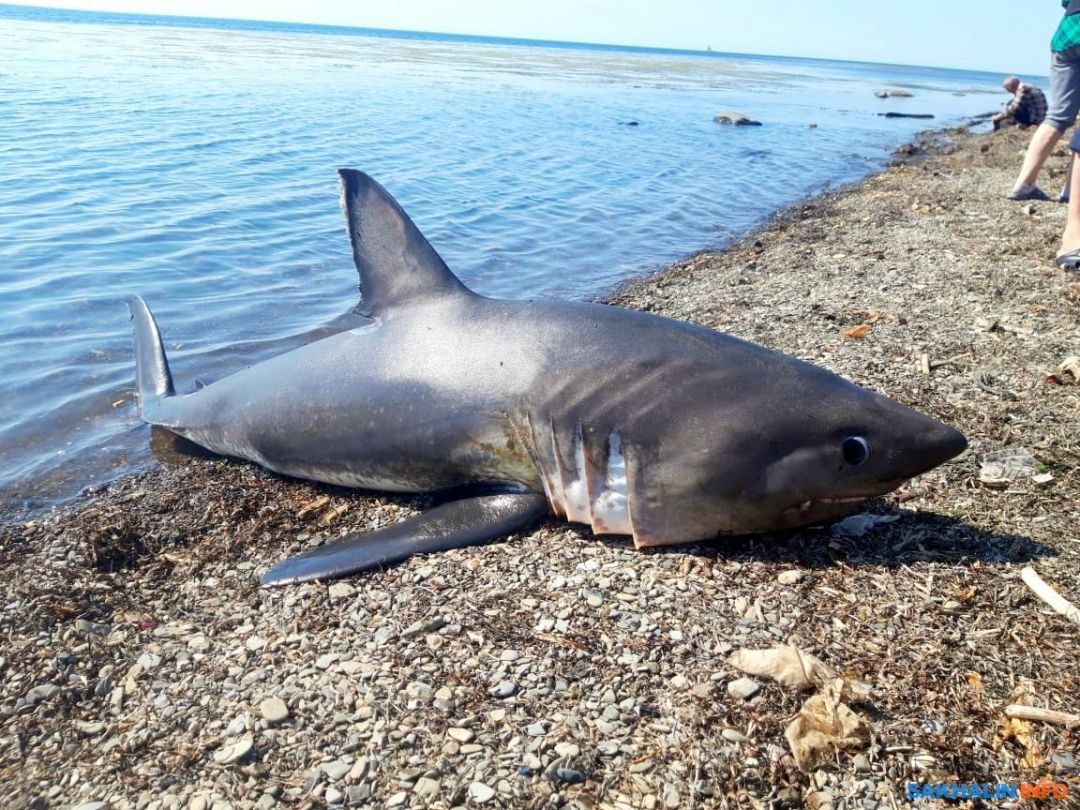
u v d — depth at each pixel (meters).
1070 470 1.46
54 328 2.59
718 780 0.92
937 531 1.33
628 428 1.36
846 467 1.27
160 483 1.79
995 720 0.97
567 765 0.95
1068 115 3.69
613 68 23.39
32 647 1.22
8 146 5.22
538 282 3.31
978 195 4.29
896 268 2.96
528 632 1.18
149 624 1.28
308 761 0.98
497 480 1.53
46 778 0.99
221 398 1.88
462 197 4.79
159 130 6.16
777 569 1.28
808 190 5.51
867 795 0.89
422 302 1.61
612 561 1.35
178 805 0.93
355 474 1.67
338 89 10.48
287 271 3.27
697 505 1.32
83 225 3.67
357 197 1.62
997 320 2.25
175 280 3.09
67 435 2.02
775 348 2.22
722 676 1.06
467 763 0.96
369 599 1.29
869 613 1.17
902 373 1.95
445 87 12.05
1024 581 1.19
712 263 3.50
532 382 1.44
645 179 5.75
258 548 1.51
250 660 1.17
